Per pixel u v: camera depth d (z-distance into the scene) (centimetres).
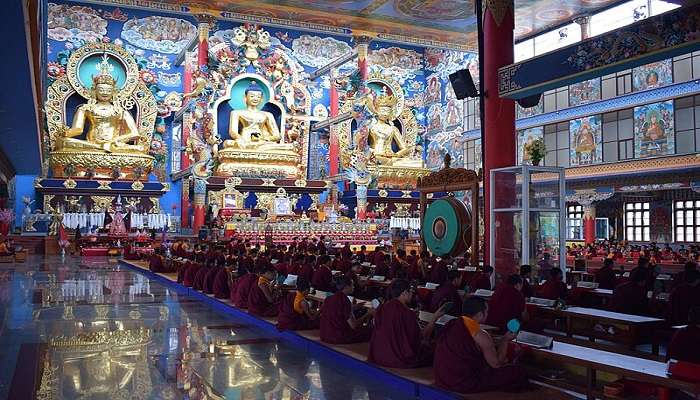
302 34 4088
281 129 3869
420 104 4341
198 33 3488
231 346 947
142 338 1005
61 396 676
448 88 4094
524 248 1282
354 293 1307
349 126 3916
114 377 757
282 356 880
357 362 792
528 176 1296
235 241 2662
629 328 868
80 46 3550
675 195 2798
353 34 3859
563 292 1079
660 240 2867
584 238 3034
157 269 2136
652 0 2956
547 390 647
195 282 1583
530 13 3266
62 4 3541
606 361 601
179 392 697
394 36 3959
